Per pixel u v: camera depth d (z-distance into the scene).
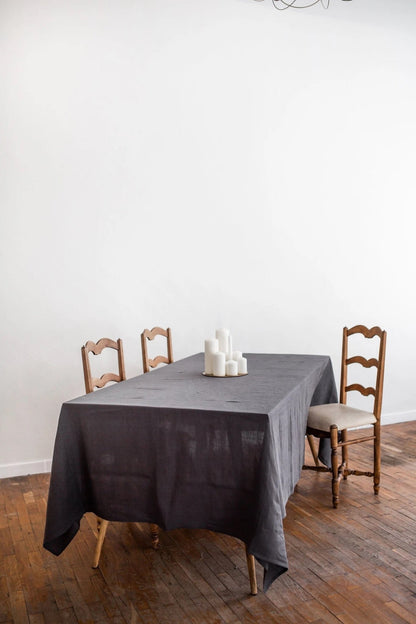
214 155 4.23
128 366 4.05
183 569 2.41
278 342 4.51
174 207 4.12
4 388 3.73
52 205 3.79
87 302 3.91
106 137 3.91
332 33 4.54
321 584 2.26
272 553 1.95
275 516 1.99
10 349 3.74
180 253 4.16
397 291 4.88
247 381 2.79
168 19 4.05
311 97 4.50
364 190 4.71
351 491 3.27
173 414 2.15
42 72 3.73
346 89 4.61
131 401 2.31
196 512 2.15
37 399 3.81
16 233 3.71
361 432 4.59
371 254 4.77
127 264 4.01
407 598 2.15
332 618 2.03
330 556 2.49
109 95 3.90
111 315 3.98
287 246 4.49
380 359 3.20
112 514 2.27
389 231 4.82
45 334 3.81
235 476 2.09
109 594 2.23
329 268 4.64
